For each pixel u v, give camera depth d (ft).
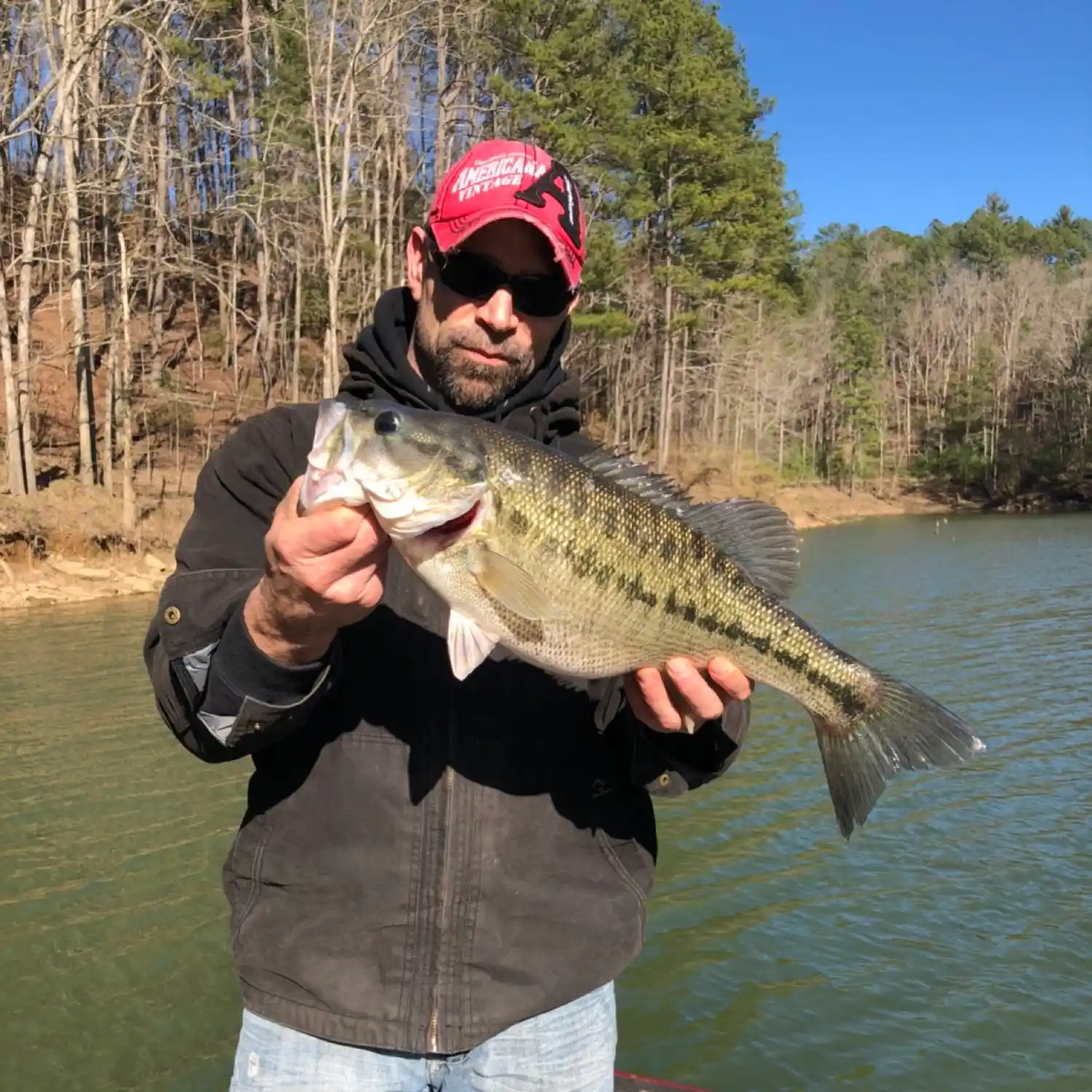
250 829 7.61
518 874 7.45
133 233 121.39
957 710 41.34
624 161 125.90
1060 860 26.48
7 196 109.50
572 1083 7.44
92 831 27.30
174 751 33.88
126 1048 17.97
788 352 216.54
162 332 124.67
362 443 6.98
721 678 7.62
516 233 8.18
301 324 138.72
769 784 32.63
